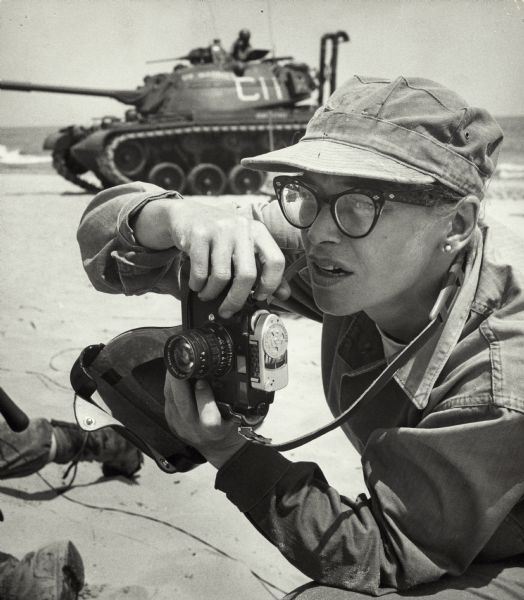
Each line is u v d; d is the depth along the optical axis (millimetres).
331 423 1501
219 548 2416
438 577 1509
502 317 1530
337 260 1528
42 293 5824
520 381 1434
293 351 4426
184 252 1610
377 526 1532
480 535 1503
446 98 1505
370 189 1439
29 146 30938
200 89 14086
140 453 2873
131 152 13969
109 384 1781
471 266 1607
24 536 2424
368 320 1841
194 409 1567
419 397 1578
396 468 1532
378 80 1604
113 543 2402
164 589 2150
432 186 1468
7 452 2518
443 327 1566
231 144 14172
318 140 1550
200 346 1450
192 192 14047
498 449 1441
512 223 9648
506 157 22047
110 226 1876
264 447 1611
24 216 10898
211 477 2930
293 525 1546
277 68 14578
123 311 5355
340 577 1531
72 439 2654
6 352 4250
